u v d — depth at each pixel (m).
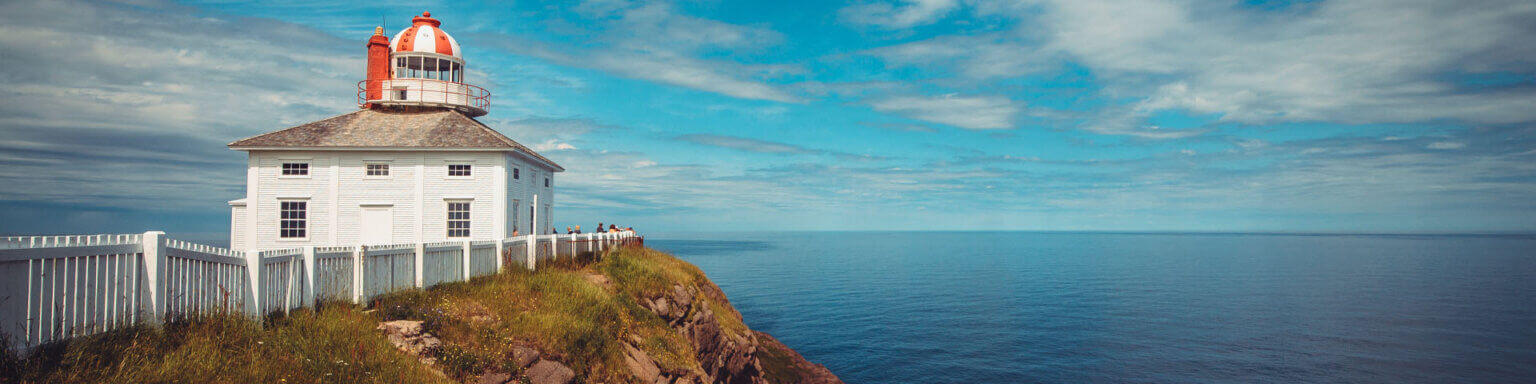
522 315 14.22
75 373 7.46
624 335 17.09
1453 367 60.00
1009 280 145.62
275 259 11.29
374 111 37.44
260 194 33.47
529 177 38.84
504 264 19.69
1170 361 59.69
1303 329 79.19
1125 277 157.88
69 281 7.94
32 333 7.47
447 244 16.72
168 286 9.40
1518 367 60.12
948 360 57.72
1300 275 169.50
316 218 33.53
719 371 25.98
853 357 58.25
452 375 11.02
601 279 21.91
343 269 13.03
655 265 28.75
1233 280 152.12
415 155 33.94
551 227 44.03
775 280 139.00
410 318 12.45
